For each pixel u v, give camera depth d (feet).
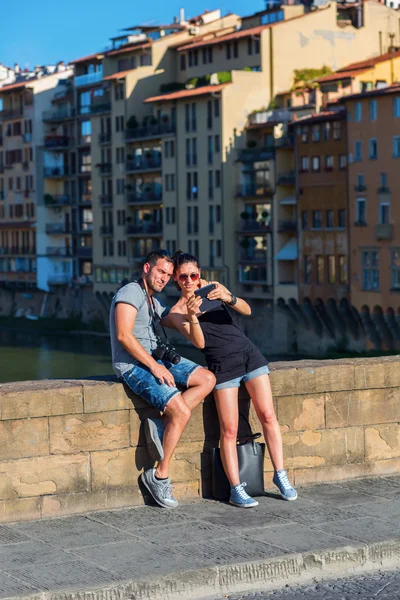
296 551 29.25
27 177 408.05
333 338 276.62
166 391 33.14
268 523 32.12
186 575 27.53
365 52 313.73
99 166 363.35
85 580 26.94
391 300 254.88
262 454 35.12
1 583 26.76
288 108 289.74
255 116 301.22
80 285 382.22
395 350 258.37
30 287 404.98
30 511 32.86
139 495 34.37
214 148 305.53
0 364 292.20
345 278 268.41
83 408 33.42
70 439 33.35
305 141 276.62
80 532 31.35
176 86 341.21
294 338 287.48
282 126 288.71
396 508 33.78
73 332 378.53
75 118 384.47
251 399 35.29
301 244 280.10
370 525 31.83
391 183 252.62
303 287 279.90
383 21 316.19
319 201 273.54
